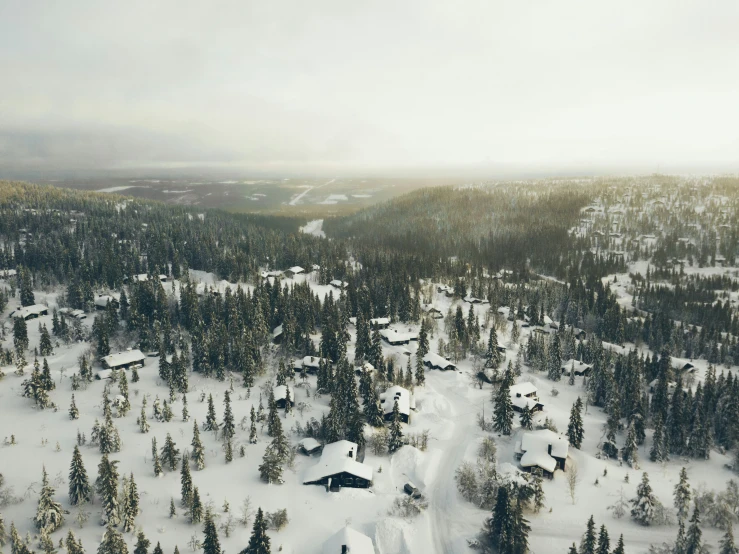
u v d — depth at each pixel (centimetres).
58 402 11688
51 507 7494
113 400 11544
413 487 9112
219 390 12912
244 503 8488
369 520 8325
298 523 8119
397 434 10494
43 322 16600
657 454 10381
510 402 11350
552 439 10212
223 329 14962
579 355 16538
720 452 10938
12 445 9762
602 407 13125
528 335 18138
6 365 13362
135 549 6606
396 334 16938
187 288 17362
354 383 12075
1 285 19650
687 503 8481
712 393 12050
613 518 8581
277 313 17138
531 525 8350
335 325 16238
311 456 10125
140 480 8912
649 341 18575
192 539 7450
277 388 12169
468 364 15700
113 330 15825
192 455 9519
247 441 10475
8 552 6931
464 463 9625
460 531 8162
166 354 14875
